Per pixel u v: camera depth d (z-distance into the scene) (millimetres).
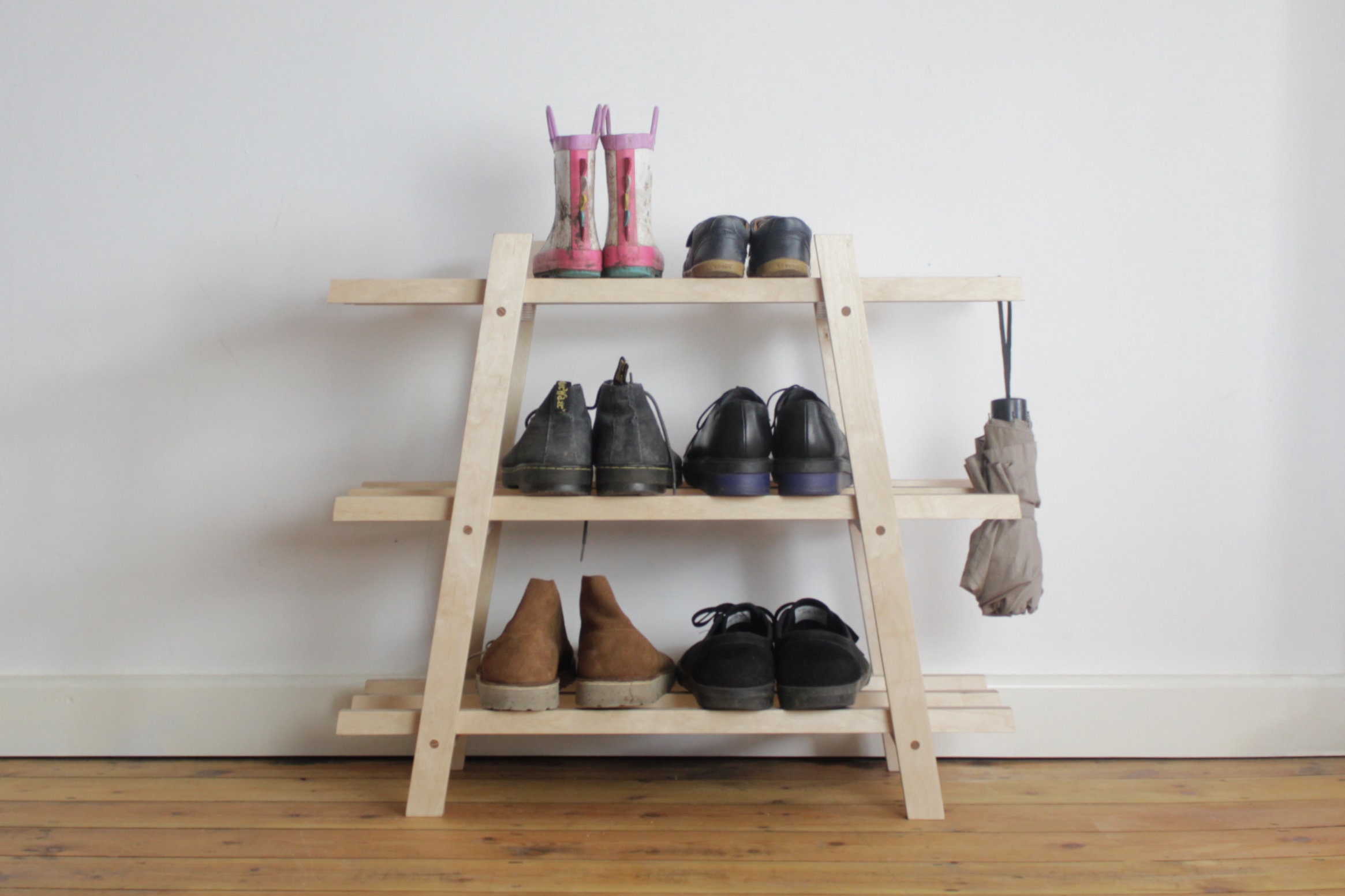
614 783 1181
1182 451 1352
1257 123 1349
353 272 1354
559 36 1357
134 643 1344
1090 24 1356
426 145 1356
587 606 1114
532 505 1057
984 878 892
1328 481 1348
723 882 880
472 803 1102
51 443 1349
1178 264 1354
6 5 1355
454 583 1052
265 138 1358
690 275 1158
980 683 1243
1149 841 987
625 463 1035
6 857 934
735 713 1045
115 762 1288
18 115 1354
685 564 1349
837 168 1354
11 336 1352
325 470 1354
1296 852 960
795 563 1346
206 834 1002
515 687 1026
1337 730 1314
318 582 1349
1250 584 1347
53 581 1348
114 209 1355
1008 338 1202
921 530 1354
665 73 1357
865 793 1143
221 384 1354
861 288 1080
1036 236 1354
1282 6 1346
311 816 1058
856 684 1047
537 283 1073
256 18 1357
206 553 1349
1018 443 1151
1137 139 1354
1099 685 1313
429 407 1354
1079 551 1348
